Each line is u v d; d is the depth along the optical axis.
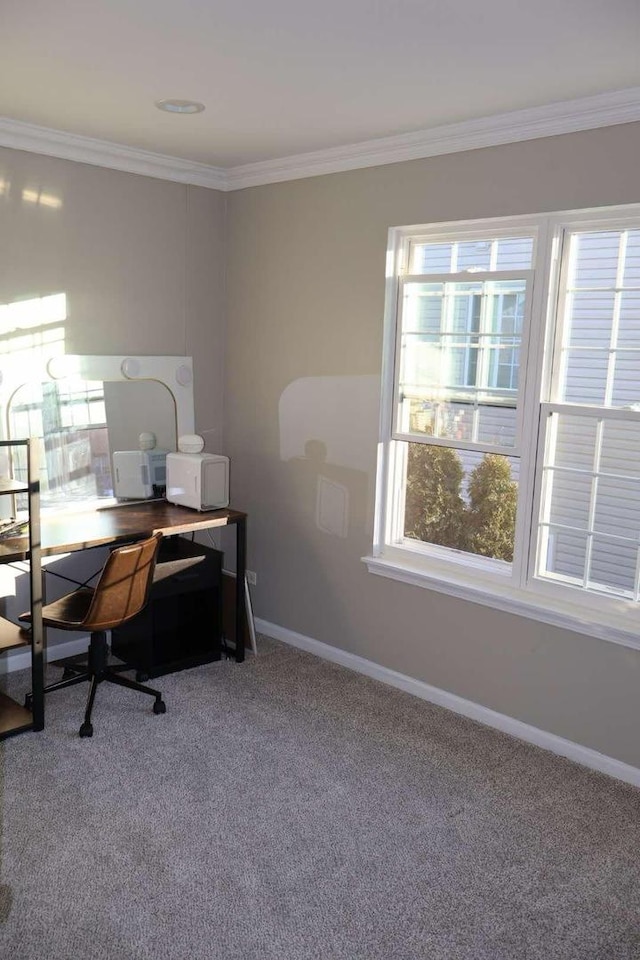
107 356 4.04
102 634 3.52
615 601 3.17
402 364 3.79
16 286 3.67
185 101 3.07
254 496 4.52
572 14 2.16
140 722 3.48
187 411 4.41
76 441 3.95
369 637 4.03
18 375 3.73
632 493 3.10
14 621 3.90
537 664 3.37
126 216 4.02
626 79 2.68
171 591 3.87
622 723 3.13
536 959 2.24
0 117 3.37
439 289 3.61
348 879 2.54
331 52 2.50
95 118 3.35
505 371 3.42
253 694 3.79
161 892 2.45
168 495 4.20
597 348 3.15
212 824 2.79
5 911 2.36
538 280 3.24
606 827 2.84
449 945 2.28
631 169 2.89
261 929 2.32
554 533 3.35
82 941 2.25
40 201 3.69
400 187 3.62
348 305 3.90
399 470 3.91
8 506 3.73
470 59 2.53
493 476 3.56
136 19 2.27
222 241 4.47
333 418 4.04
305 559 4.29
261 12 2.20
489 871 2.60
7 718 3.39
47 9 2.20
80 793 2.94
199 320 4.43
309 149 3.79
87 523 3.77
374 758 3.25
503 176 3.25
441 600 3.69
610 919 2.40
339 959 2.22
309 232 4.02
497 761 3.26
